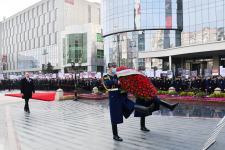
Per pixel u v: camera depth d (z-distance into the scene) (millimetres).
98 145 7141
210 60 41531
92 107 16906
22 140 7816
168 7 49094
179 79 24859
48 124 10555
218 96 18875
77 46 78062
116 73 7727
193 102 18734
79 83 30672
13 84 41531
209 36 41781
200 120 11008
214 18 41062
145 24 50219
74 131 9062
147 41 50312
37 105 18469
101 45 79125
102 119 11766
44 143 7445
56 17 93750
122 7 53312
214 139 7055
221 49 33156
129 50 52281
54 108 16500
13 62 122812
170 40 48938
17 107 17234
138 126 9719
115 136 7707
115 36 54906
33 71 107625
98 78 29828
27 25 111875
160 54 42531
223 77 22234
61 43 82875
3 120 11547
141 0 50531
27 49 111812
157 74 27141
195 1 44094
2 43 133625
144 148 6770
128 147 6891
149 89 7766
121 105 7707
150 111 7824
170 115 12633
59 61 90562
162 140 7555
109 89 7684
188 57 44062
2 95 28422
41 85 37844
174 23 48875
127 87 7633
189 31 45438
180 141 7422
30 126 10125
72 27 78625
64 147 6996
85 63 76938
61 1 91812
